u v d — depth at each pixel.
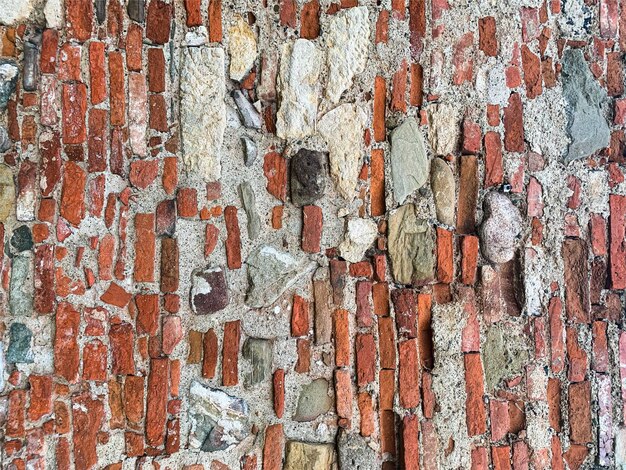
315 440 2.04
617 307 2.29
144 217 1.96
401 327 2.09
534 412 2.16
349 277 2.09
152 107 1.98
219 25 2.03
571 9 2.31
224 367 1.99
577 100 2.28
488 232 2.15
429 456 2.06
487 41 2.22
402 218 2.12
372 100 2.12
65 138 1.90
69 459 1.84
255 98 2.06
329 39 2.10
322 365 2.06
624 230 2.31
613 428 2.23
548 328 2.21
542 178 2.23
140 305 1.94
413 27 2.16
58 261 1.88
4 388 1.81
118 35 1.95
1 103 1.85
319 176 2.06
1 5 1.85
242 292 2.03
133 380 1.92
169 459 1.92
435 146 2.16
